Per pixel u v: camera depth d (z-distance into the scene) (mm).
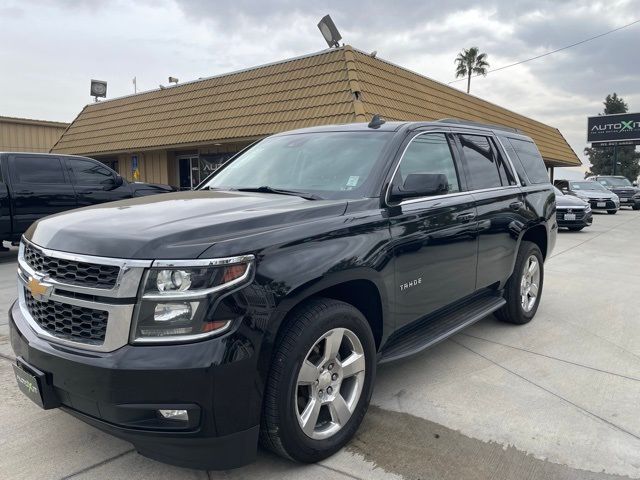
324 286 2758
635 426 3301
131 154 18859
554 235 5949
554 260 9953
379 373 4168
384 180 3436
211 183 4266
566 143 30578
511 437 3166
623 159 79625
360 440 3123
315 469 2824
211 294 2346
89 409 2434
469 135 4672
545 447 3055
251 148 4648
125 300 2330
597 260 9945
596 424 3326
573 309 6152
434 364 4359
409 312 3551
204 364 2291
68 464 2875
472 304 4633
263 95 14523
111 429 2385
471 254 4215
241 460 2496
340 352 3039
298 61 14461
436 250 3734
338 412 2943
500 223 4629
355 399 3055
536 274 5582
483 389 3855
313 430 2799
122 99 19688
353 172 3559
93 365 2332
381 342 3348
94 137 19297
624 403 3625
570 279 8008
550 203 5723
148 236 2430
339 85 12906
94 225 2662
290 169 3902
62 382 2465
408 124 3951
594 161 84312
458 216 4000
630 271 8734
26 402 3621
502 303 4852
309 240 2770
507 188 4957
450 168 4203
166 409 2301
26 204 9094
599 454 2982
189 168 17531
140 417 2330
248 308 2424
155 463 2891
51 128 23953
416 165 3795
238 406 2412
